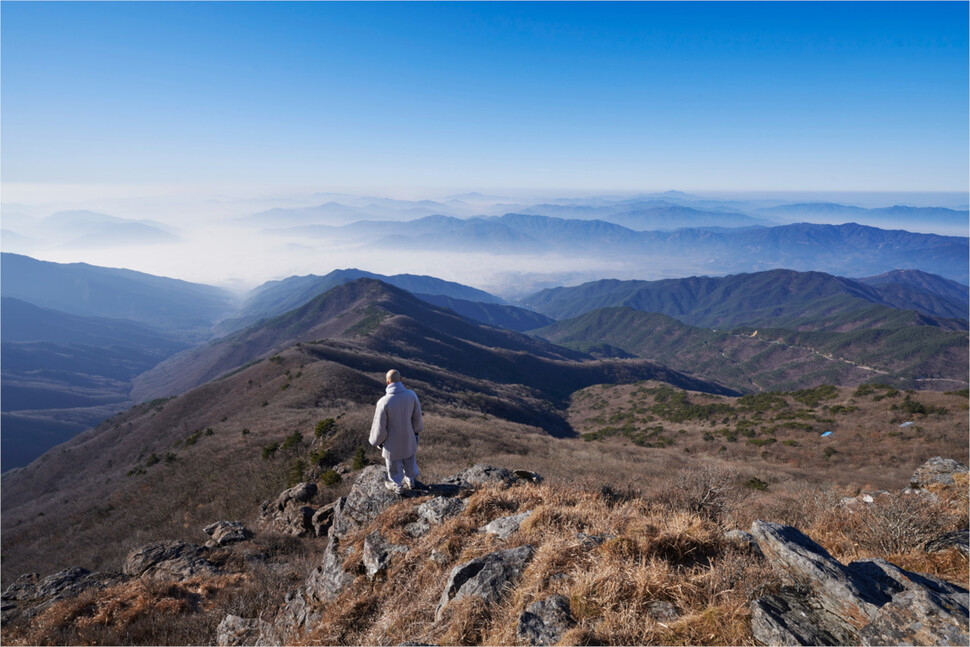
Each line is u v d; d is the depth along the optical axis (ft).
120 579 37.06
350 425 114.01
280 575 36.17
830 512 22.95
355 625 18.01
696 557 14.49
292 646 19.48
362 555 21.63
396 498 25.22
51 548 95.86
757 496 33.63
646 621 11.98
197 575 36.83
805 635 10.36
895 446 128.67
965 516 17.93
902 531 16.94
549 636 12.04
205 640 28.35
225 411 240.53
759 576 12.59
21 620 31.37
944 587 11.07
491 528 19.80
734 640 11.00
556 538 16.29
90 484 182.19
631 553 14.47
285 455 108.37
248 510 84.23
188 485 105.91
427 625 15.02
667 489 24.68
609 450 127.13
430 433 110.83
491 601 14.26
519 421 270.67
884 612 10.18
